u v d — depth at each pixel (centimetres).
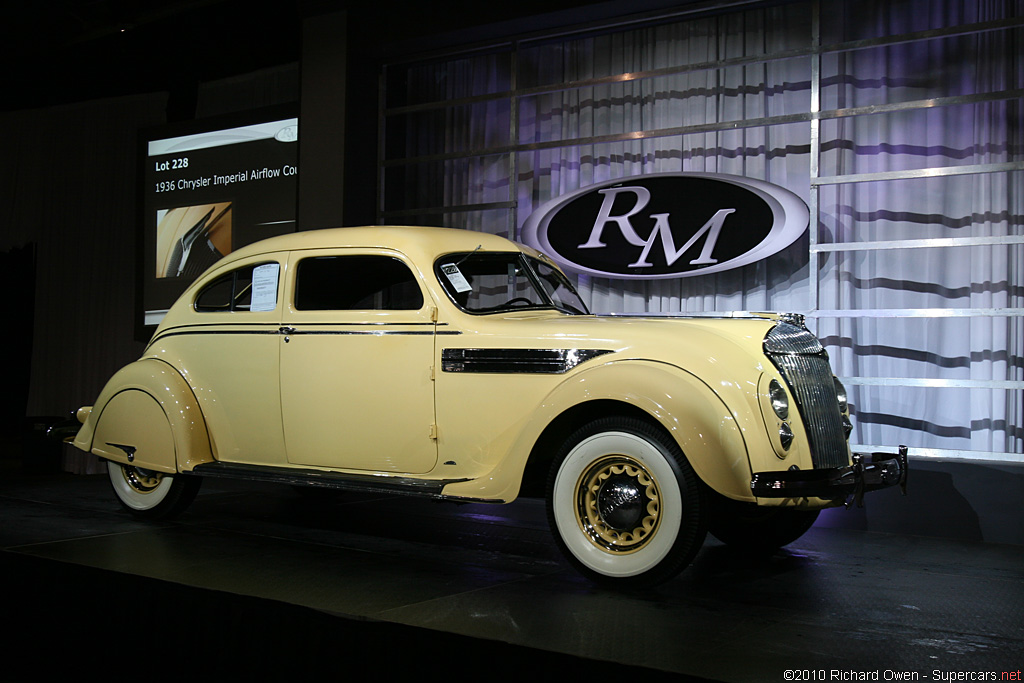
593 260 705
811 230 626
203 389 489
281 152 836
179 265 900
